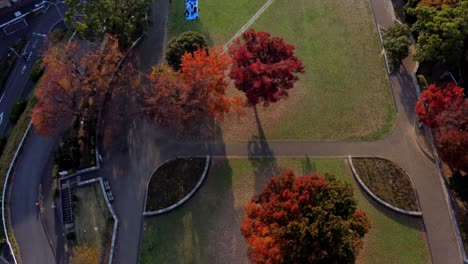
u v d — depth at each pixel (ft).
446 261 191.42
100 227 210.18
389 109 226.38
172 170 219.61
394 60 232.32
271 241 158.51
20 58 280.10
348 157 216.54
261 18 261.24
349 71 238.48
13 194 225.35
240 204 209.05
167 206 210.38
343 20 255.70
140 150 226.79
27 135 237.86
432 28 211.20
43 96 218.59
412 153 214.90
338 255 155.12
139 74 241.55
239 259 197.77
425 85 227.81
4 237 215.10
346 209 166.30
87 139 231.09
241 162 219.41
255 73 185.06
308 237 155.74
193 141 226.58
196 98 200.75
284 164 217.36
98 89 231.71
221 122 229.66
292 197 163.22
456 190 195.21
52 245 211.00
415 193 204.74
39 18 292.61
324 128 224.53
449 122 182.50
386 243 195.62
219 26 260.62
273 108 231.30
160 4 270.05
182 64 202.39
